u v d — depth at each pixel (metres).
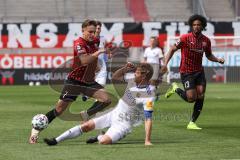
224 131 41.06
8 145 33.72
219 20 123.69
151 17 124.38
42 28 111.56
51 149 31.95
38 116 34.50
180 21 116.75
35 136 34.47
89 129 33.81
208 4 128.38
